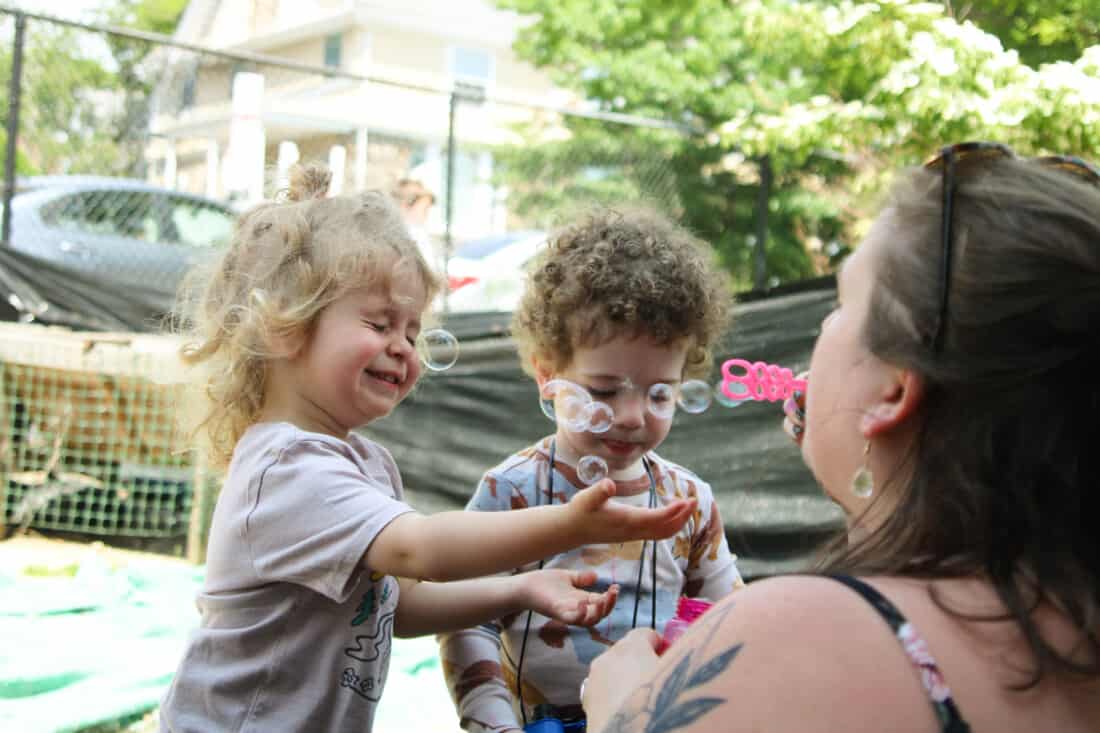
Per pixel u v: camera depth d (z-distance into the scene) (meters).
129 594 4.70
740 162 9.23
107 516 5.79
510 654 1.91
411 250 1.77
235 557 1.63
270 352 1.72
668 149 9.70
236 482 1.66
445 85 20.56
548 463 1.96
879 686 0.86
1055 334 0.92
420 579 1.52
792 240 9.66
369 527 1.54
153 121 10.04
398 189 6.71
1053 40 9.90
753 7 9.31
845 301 1.11
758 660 0.90
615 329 1.82
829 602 0.91
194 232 8.67
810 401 1.13
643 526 1.40
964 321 0.95
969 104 7.59
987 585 0.93
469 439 5.53
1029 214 0.95
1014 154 1.05
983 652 0.88
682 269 1.89
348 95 14.23
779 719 0.86
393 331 1.74
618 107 12.22
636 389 1.86
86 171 9.12
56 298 6.16
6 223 7.02
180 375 2.11
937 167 1.04
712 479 4.94
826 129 8.32
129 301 6.24
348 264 1.69
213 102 11.35
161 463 5.72
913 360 0.98
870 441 1.04
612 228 1.95
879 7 8.25
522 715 1.89
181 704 1.65
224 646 1.63
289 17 21.56
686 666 0.94
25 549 5.60
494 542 1.45
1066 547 0.91
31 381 5.74
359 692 1.62
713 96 11.79
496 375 5.55
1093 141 7.50
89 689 3.39
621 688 1.26
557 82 12.60
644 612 1.91
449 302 7.66
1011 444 0.93
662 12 12.37
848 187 9.12
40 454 5.80
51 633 3.99
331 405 1.73
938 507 0.96
